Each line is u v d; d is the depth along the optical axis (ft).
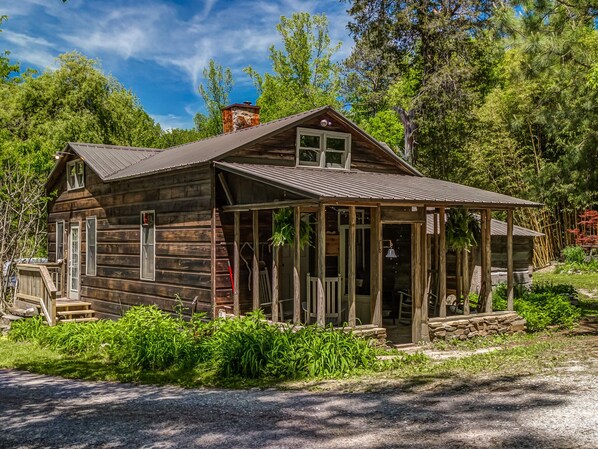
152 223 44.34
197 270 39.24
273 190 34.55
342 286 40.75
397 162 46.60
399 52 94.89
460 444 16.03
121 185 48.29
